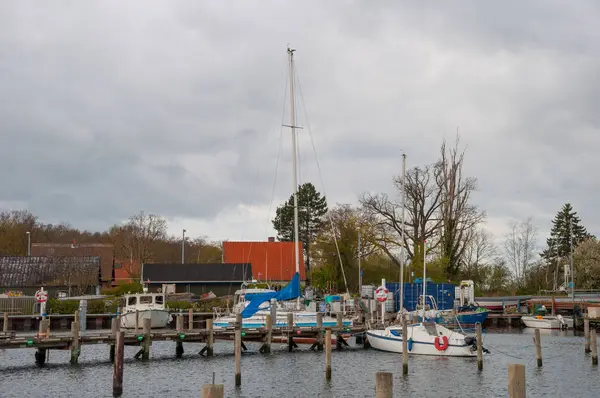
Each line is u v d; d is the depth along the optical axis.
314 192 106.50
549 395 28.17
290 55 51.44
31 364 35.69
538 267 101.19
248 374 32.62
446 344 38.19
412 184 81.62
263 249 86.81
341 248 84.50
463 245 83.62
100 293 74.44
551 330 61.53
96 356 39.84
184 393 27.88
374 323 46.84
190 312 48.00
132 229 108.25
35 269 76.00
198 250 128.62
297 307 46.50
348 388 29.11
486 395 27.80
